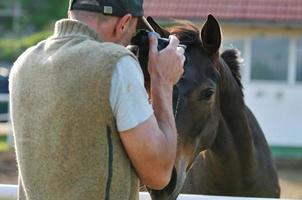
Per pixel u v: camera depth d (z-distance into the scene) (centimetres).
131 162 416
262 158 793
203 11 2528
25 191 434
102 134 405
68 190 411
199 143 620
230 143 715
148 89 463
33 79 425
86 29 423
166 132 420
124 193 411
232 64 719
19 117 430
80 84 405
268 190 802
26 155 426
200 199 536
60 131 409
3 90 3112
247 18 2414
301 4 2467
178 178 571
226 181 743
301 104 2425
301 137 2425
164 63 438
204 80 607
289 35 2423
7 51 5244
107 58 404
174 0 2591
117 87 403
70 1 433
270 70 2445
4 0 6209
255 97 2450
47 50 429
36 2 6153
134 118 403
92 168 406
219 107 677
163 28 631
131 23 441
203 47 632
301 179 1912
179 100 586
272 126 2444
